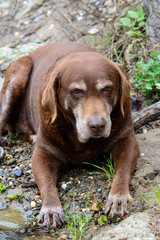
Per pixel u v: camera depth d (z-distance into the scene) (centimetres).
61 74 449
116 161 482
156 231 361
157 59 647
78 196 461
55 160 498
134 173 467
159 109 562
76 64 441
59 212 425
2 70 794
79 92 433
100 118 413
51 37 878
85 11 902
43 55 604
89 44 785
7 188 495
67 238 396
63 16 920
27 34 936
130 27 746
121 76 453
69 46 574
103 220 410
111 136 481
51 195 441
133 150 477
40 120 495
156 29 678
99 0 901
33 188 492
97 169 508
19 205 463
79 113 432
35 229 416
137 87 637
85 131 423
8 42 931
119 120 475
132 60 692
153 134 534
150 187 435
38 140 502
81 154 491
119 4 842
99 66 436
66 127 471
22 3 1122
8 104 607
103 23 823
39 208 452
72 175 502
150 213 389
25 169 530
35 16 998
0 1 1170
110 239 364
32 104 573
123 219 404
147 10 711
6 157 562
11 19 1046
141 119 561
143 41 706
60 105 460
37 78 574
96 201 446
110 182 470
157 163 465
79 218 411
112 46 731
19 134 624
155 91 625
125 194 427
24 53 838
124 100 454
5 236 403
